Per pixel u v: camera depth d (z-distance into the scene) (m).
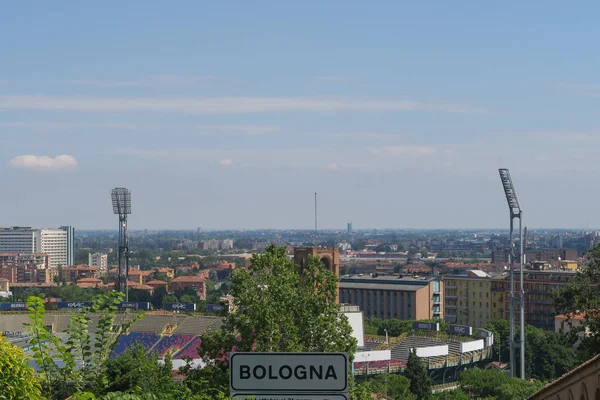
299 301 80.81
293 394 23.94
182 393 35.62
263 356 23.97
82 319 27.14
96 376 27.03
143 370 71.94
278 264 85.56
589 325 94.06
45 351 26.09
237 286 83.12
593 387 34.00
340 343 81.25
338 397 23.88
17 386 24.64
